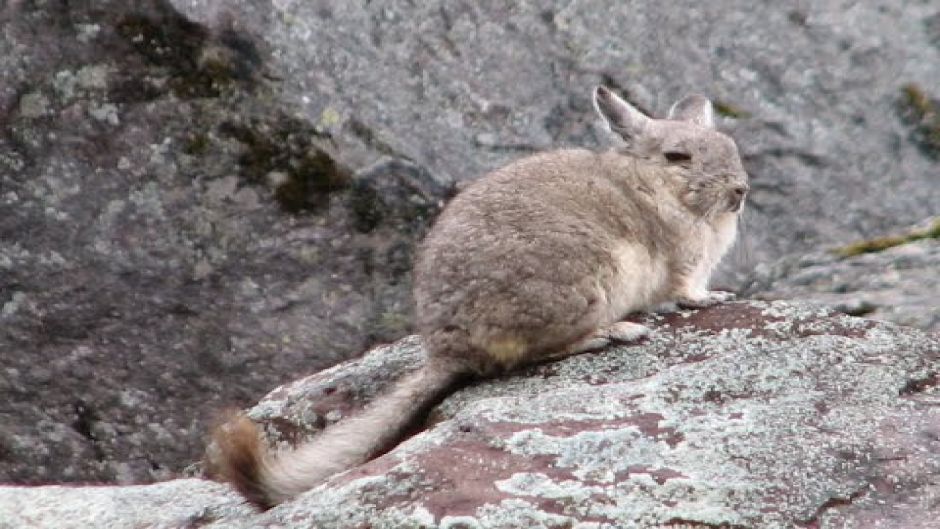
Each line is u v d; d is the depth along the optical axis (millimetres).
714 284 18812
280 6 18891
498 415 12086
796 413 12016
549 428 11828
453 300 14148
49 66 18359
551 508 10844
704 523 10719
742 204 16312
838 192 19547
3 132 18250
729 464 11336
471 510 10828
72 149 18312
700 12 20828
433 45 19594
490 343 14141
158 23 18297
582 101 19625
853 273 17625
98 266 18281
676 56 20328
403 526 10758
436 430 12164
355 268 18406
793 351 13188
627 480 11156
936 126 20062
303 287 18391
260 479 12141
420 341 16156
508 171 15367
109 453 18453
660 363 13922
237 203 18391
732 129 19906
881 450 11484
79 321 18344
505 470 11312
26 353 18344
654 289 15703
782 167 19719
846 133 20016
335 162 18359
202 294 18359
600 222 15047
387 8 19656
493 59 19766
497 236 14320
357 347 18312
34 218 18250
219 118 18391
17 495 13391
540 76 19766
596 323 14461
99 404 18438
